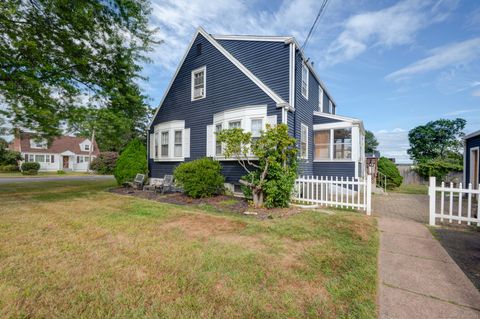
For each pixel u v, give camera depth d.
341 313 2.19
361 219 5.71
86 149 41.91
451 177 17.39
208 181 8.50
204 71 11.02
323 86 14.15
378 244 4.05
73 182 17.16
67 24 8.35
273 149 7.02
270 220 5.56
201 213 6.27
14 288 2.54
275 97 8.66
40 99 8.12
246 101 9.43
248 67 10.55
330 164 11.71
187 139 11.57
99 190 11.72
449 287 2.66
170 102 12.66
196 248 3.71
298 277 2.84
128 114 11.25
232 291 2.52
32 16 8.03
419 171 18.86
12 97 7.75
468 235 4.57
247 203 7.60
